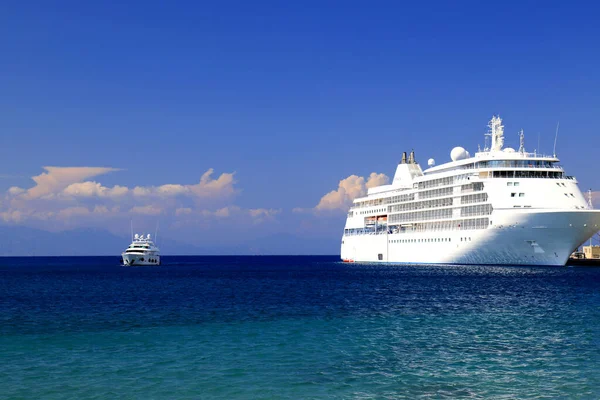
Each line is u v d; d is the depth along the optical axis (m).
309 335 44.56
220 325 49.59
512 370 33.69
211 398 28.59
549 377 32.22
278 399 28.47
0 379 31.92
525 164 117.81
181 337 43.88
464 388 30.28
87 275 145.25
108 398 28.59
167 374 32.84
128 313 58.38
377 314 56.03
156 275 142.75
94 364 35.22
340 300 69.06
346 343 41.38
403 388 30.25
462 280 97.62
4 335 45.16
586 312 55.97
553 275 106.31
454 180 128.25
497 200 114.44
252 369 33.94
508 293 74.44
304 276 126.75
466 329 47.00
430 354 37.75
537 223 108.19
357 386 30.59
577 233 106.88
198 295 78.62
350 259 179.62
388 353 38.03
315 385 30.72
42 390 29.89
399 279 104.19
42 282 113.81
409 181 158.38
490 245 116.94
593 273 110.88
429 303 64.81
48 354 38.03
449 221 129.50
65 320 53.38
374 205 166.25
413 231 145.12
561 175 116.62
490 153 122.88
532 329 46.69
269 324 50.00
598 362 35.38
